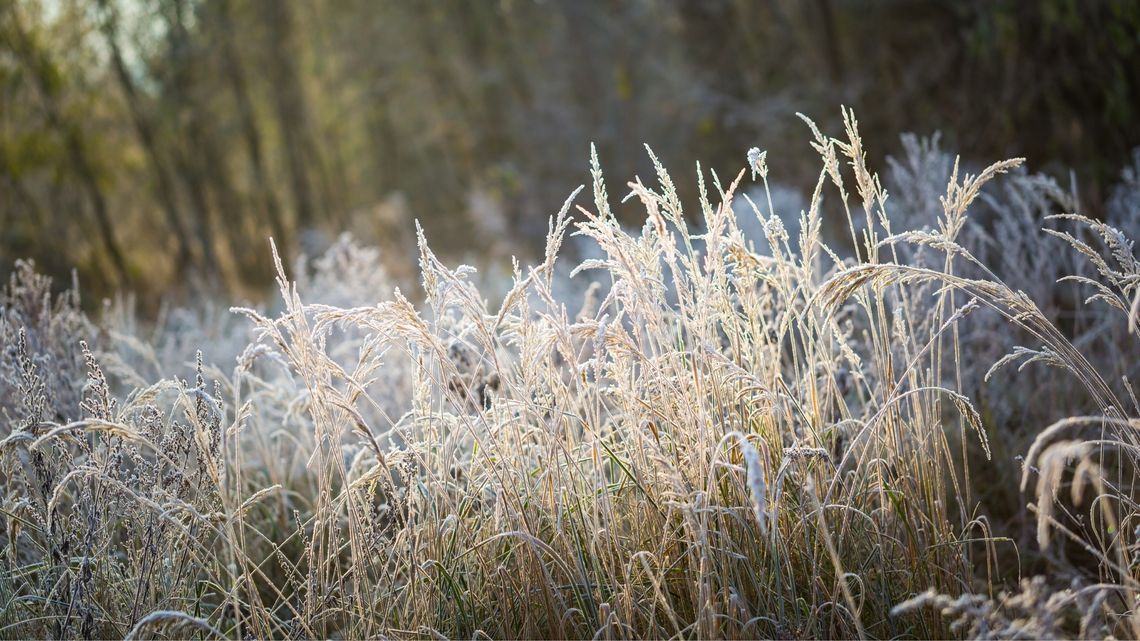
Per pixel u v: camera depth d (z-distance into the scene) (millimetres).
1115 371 3395
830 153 2311
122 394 4176
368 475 2275
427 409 2379
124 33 14352
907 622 2188
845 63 10523
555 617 2145
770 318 2850
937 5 8953
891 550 2264
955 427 3471
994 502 3232
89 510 2283
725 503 2244
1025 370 3564
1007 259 3701
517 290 2197
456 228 19812
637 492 2305
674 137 13938
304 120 19562
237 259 16500
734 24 12336
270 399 3543
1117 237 2199
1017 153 7664
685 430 2262
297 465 3457
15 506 2336
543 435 2359
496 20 19703
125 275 13625
